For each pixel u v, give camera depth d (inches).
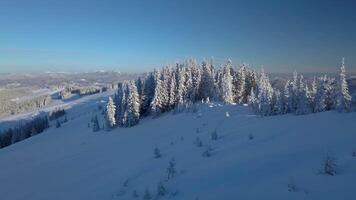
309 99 1916.8
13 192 1143.0
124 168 1022.4
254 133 1008.2
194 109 2605.8
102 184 890.1
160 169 846.5
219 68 3400.6
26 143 3334.2
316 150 664.4
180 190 624.1
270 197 487.8
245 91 3307.1
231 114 2092.8
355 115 1045.2
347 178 492.1
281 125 1053.8
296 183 514.9
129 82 3272.6
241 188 553.0
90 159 1498.5
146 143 1573.6
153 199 617.3
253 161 687.1
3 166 1996.8
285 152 697.6
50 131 3996.1
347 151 611.5
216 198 536.7
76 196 845.8
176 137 1466.5
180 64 3506.4
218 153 858.8
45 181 1218.0
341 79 1344.7
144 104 3341.5
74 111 7003.0
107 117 2989.7
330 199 438.9
